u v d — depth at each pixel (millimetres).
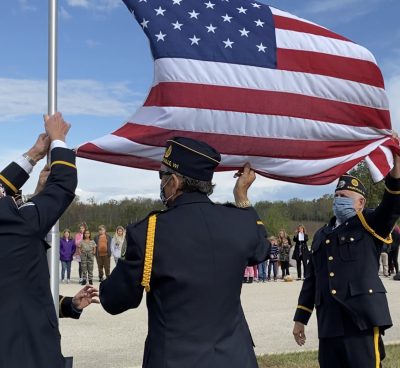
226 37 4234
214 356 2561
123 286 2629
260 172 4285
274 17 4477
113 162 3906
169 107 3996
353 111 4492
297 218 43562
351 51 4547
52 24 3795
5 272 2613
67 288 15656
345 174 4387
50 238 3598
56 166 2855
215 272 2641
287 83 4301
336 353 4004
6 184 3025
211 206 2814
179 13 4188
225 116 4105
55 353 2709
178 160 2795
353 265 3990
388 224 3941
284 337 8656
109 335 9023
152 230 2650
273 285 17250
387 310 3918
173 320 2586
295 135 4309
